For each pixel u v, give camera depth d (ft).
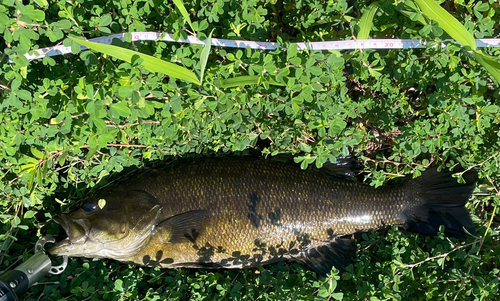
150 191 1.76
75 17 1.55
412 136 1.71
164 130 1.61
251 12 1.63
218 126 1.66
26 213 1.72
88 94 1.44
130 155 1.75
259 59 1.56
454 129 1.67
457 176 1.77
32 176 1.63
